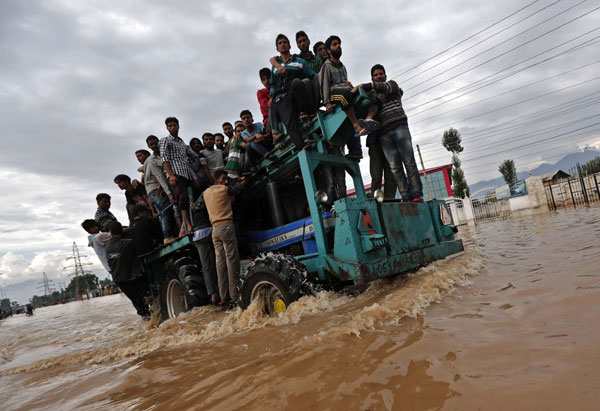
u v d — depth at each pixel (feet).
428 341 6.05
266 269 12.08
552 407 3.59
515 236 23.22
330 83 14.06
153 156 20.07
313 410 4.50
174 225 20.94
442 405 4.01
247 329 11.16
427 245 15.34
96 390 8.41
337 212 11.87
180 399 6.08
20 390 10.19
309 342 7.34
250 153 16.76
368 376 5.14
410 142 16.99
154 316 20.12
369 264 11.17
